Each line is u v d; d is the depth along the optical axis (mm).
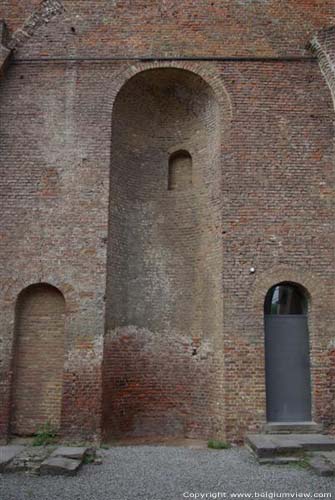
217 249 13117
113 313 13242
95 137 13562
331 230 13125
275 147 13477
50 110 13734
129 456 10938
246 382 12250
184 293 14078
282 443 10859
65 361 12367
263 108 13703
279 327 12984
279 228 13016
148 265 14383
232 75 13883
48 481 8945
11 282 12781
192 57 13945
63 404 12188
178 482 8883
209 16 14305
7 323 12586
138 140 14969
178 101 15070
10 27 14289
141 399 13461
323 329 12664
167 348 13844
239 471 9617
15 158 13430
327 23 14469
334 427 12281
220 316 12625
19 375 12688
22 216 13102
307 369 12828
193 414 13211
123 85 13930
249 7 14391
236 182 13188
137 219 14578
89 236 12977
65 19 14266
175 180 15008
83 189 13242
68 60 13984
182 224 14547
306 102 13836
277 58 14000
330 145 13633
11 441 12281
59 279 12758
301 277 12820
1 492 8281
